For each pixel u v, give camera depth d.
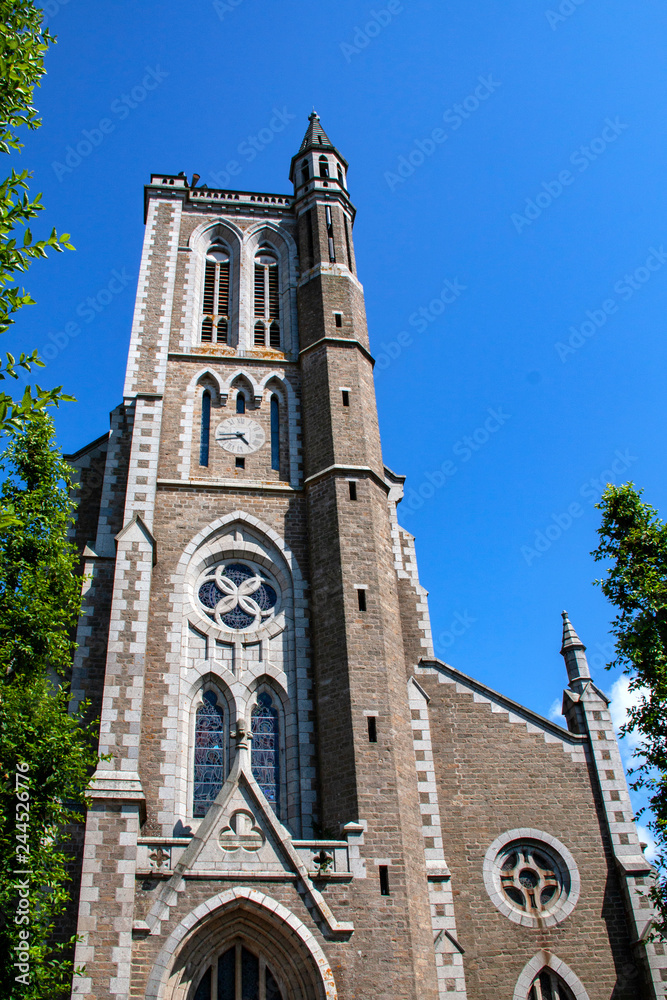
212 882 27.05
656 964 30.28
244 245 47.72
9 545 26.89
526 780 34.12
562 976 30.67
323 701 32.84
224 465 39.41
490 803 33.59
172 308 43.97
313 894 27.33
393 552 38.56
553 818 33.50
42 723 24.16
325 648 33.97
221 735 32.94
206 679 33.75
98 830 27.20
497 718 35.28
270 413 41.56
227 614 35.56
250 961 27.20
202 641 34.44
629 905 31.66
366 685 32.53
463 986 28.80
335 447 38.72
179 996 25.72
